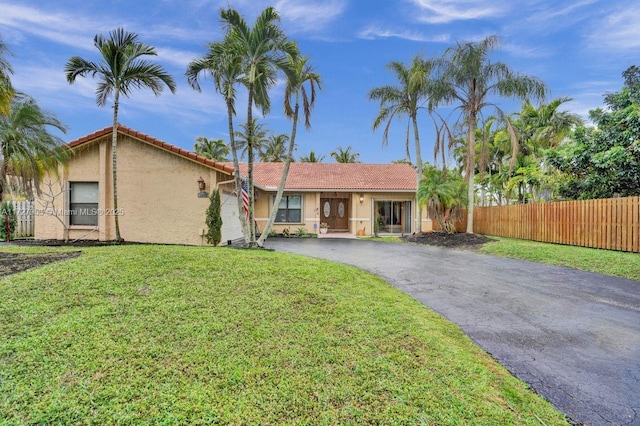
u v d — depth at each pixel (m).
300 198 20.59
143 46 10.74
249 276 6.38
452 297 6.34
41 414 2.56
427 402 2.94
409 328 4.52
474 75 16.08
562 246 12.38
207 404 2.78
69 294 4.81
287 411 2.76
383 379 3.27
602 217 11.42
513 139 16.33
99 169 12.34
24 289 4.88
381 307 5.30
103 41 10.38
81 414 2.59
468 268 9.23
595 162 13.59
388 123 18.61
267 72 10.75
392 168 24.39
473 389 3.18
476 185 29.23
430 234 17.39
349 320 4.66
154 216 12.39
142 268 6.22
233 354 3.59
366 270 8.80
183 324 4.19
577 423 2.80
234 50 9.90
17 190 9.54
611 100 14.95
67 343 3.57
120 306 4.55
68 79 10.63
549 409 2.96
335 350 3.80
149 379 3.07
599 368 3.70
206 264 6.92
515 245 12.61
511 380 3.41
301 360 3.55
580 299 6.23
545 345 4.26
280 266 7.41
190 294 5.20
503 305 5.86
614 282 7.54
